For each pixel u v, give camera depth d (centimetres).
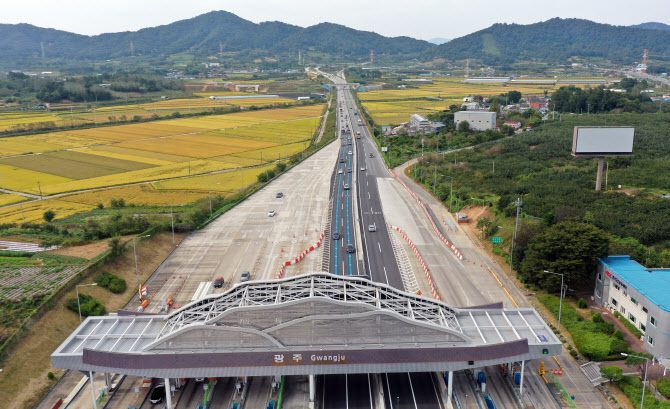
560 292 10062
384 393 7375
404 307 7419
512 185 16675
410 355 6919
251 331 6919
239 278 11112
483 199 15500
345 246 13012
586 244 9606
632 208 13325
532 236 11125
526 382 7488
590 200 14262
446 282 10731
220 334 6981
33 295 9294
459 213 15162
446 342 7094
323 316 6938
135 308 9919
